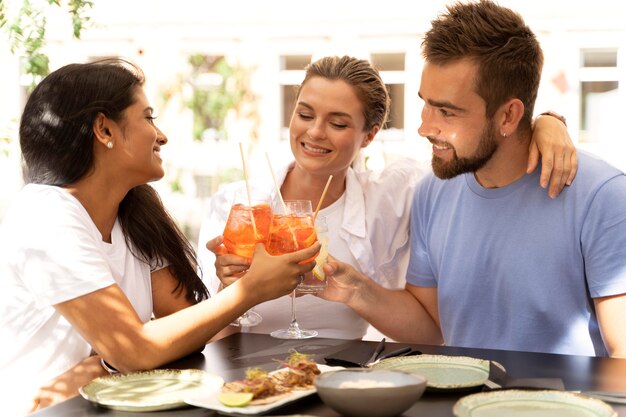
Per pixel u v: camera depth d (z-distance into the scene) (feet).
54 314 7.50
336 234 9.25
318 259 7.88
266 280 7.06
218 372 6.70
